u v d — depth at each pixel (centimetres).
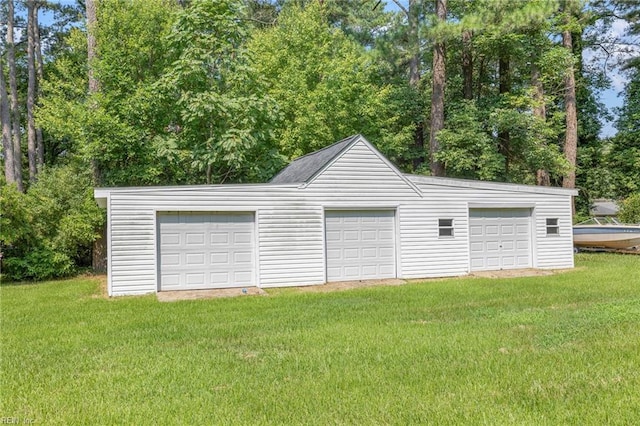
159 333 702
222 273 1212
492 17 1744
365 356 563
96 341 659
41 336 692
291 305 934
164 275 1165
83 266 1652
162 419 397
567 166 2078
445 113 2262
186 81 1619
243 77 1688
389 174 1358
